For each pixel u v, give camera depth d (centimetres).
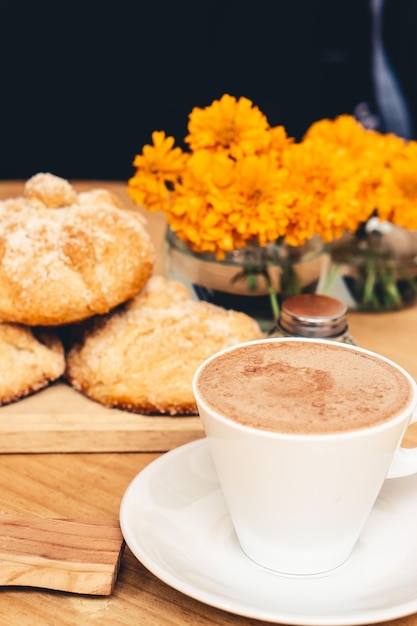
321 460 44
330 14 218
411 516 51
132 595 48
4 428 59
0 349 63
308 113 227
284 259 71
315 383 47
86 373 63
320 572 47
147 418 61
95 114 222
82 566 47
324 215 68
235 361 49
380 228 79
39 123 221
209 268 71
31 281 61
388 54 220
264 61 224
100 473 58
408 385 47
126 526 48
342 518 46
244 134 69
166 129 219
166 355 62
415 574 46
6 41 212
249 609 43
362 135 81
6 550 47
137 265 63
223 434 45
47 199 65
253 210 67
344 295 79
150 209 71
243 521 47
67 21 214
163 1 213
